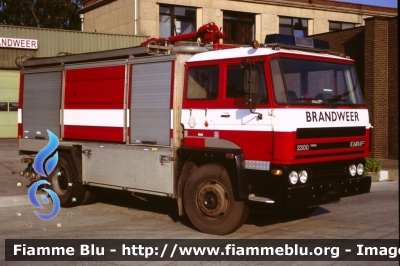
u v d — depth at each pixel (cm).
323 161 793
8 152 1842
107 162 988
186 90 870
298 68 794
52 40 2427
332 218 954
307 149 765
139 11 2483
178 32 2592
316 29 2950
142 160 918
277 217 968
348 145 830
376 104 1912
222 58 824
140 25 2488
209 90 839
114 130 973
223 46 951
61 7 4194
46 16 4184
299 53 799
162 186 886
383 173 1486
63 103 1090
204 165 836
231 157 783
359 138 852
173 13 2573
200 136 846
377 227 872
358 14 3081
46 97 1135
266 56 768
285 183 749
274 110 756
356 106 855
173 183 869
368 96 1933
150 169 904
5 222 944
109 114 984
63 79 1092
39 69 1155
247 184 783
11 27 2341
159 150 888
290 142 744
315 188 778
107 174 989
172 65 877
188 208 846
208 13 2630
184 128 867
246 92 767
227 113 812
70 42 2458
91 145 1022
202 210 830
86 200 1090
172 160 868
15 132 2439
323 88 822
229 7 2684
